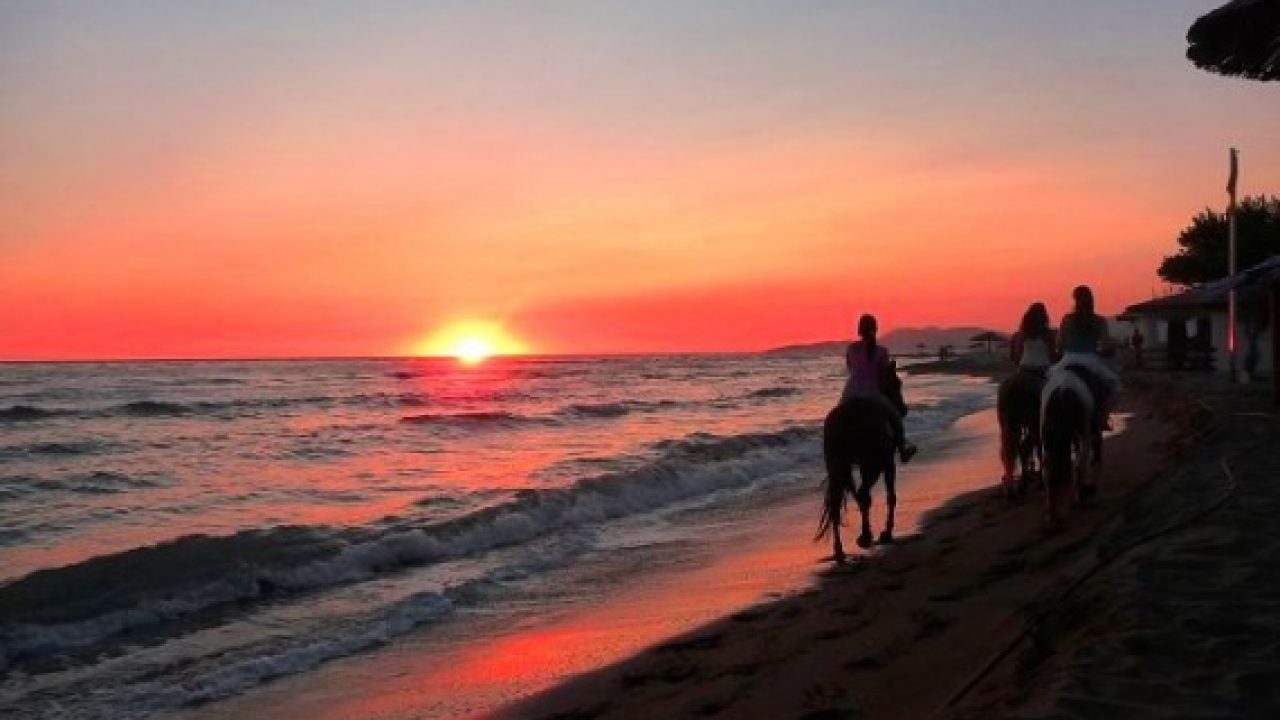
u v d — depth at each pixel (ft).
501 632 30.27
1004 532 36.17
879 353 36.96
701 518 50.14
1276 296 65.36
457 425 102.32
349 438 90.79
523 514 48.01
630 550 42.47
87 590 33.55
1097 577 24.20
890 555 35.47
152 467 70.03
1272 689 15.99
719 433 91.66
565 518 49.65
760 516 49.52
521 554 42.19
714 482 61.98
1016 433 42.55
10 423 108.99
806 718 19.93
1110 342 39.88
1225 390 84.48
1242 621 19.36
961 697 18.74
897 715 19.45
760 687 22.50
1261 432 51.03
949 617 25.85
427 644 29.27
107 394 172.55
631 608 32.30
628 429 100.32
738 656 25.29
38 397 160.76
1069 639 20.42
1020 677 18.84
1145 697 15.80
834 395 168.35
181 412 127.54
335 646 29.04
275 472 67.21
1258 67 40.01
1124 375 134.31
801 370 363.76
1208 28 38.17
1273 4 36.04
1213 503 31.55
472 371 363.56
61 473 66.39
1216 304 107.76
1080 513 37.40
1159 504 33.99
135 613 32.07
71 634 30.19
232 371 368.07
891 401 37.55
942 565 32.35
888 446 36.19
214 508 52.90
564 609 32.78
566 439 89.61
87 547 43.09
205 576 35.63
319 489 59.11
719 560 39.09
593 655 27.07
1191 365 136.56
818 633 26.35
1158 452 54.60
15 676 26.71
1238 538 26.40
